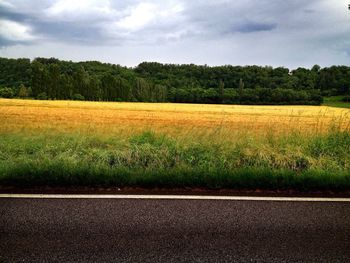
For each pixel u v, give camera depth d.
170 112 41.09
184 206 4.76
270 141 8.97
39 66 85.62
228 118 32.03
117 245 3.53
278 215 4.50
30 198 4.98
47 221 4.12
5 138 10.08
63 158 7.47
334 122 10.05
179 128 10.52
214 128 10.31
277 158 7.78
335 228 4.12
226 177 5.86
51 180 5.62
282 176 5.95
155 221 4.19
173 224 4.11
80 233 3.80
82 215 4.34
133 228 3.97
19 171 5.84
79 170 5.97
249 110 49.25
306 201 5.13
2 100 58.53
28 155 8.20
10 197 5.00
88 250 3.41
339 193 5.63
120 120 27.77
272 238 3.79
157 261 3.23
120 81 92.38
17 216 4.27
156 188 5.66
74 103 56.81
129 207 4.68
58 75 86.38
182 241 3.66
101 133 10.78
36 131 11.96
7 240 3.60
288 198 5.25
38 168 6.05
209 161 7.55
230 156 7.89
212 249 3.49
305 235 3.89
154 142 9.12
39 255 3.29
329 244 3.67
